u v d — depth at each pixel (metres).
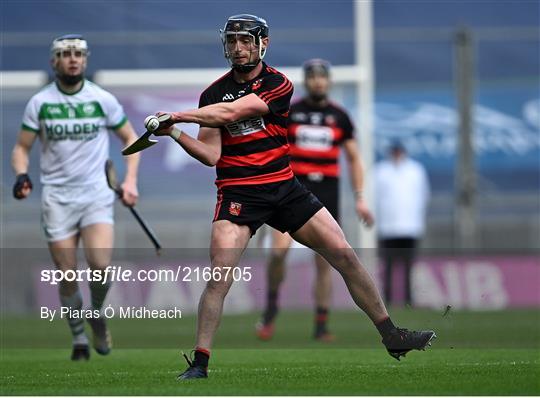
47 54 77.44
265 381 26.34
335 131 45.09
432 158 76.50
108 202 35.50
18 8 78.50
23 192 35.12
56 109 34.97
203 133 26.81
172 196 70.25
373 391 24.16
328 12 80.44
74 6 78.38
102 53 75.94
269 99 26.55
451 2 84.56
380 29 83.88
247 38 26.53
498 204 72.50
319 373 28.59
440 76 82.31
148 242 69.06
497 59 83.88
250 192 26.72
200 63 76.19
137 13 78.50
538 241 71.94
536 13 84.88
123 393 24.02
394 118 76.81
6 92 69.75
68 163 35.12
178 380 26.45
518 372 27.89
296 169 44.81
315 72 44.56
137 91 71.62
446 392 23.91
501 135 77.00
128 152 26.53
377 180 66.62
